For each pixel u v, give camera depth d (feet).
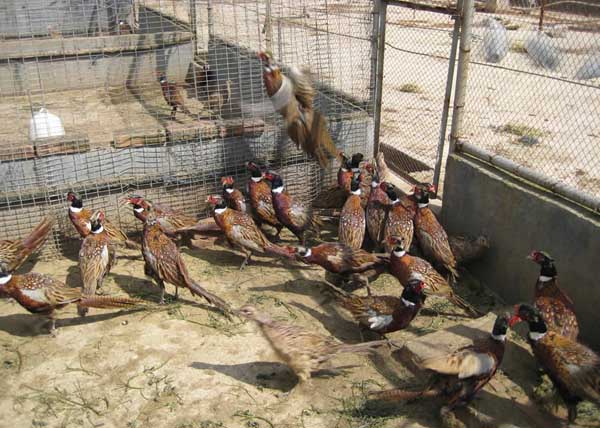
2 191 13.14
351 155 15.98
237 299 12.09
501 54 21.75
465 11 12.12
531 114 21.61
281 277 13.00
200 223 13.69
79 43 20.88
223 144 14.78
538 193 11.02
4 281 10.28
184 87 19.40
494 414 9.07
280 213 13.60
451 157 13.09
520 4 20.68
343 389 9.64
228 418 9.03
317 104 16.33
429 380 9.09
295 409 9.21
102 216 12.81
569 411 8.86
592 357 8.60
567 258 10.41
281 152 15.31
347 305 10.80
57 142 13.33
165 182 14.55
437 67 28.30
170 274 11.35
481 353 8.72
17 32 23.53
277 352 9.36
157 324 11.26
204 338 10.87
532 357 10.23
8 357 10.35
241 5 26.81
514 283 11.71
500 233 11.91
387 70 27.96
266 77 8.34
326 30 18.66
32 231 12.74
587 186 14.96
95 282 11.55
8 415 9.07
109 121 17.53
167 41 21.72
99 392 9.54
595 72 18.61
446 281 11.83
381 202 13.52
